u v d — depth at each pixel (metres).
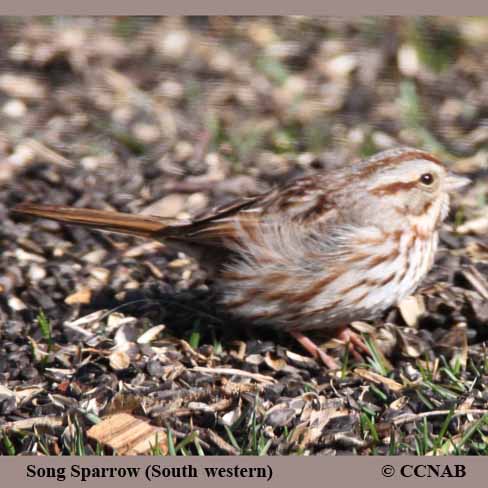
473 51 20.16
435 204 11.46
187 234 11.58
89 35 19.86
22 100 18.09
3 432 10.01
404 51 19.64
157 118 17.58
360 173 11.34
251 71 19.27
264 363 11.20
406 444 9.84
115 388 10.55
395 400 10.48
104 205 14.41
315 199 11.27
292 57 19.72
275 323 11.41
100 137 16.92
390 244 11.12
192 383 10.73
